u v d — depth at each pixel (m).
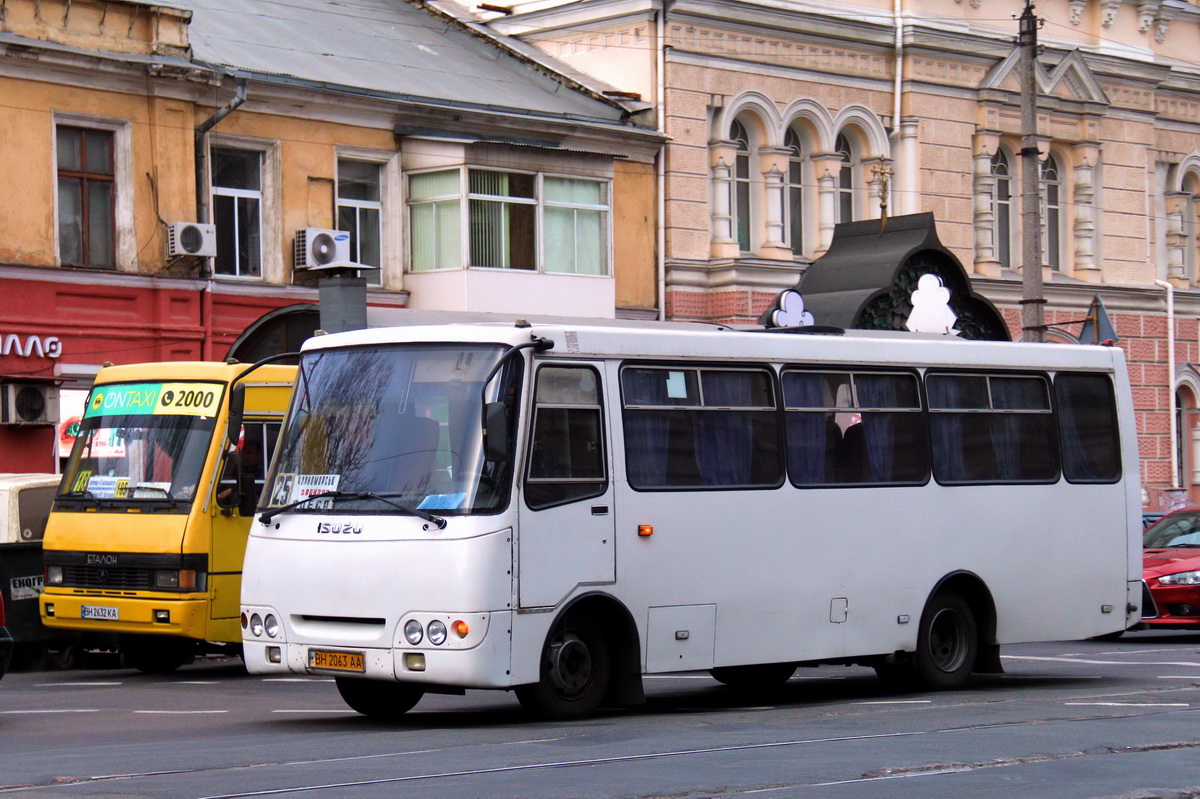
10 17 43.25
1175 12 74.19
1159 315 72.94
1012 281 66.62
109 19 45.34
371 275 52.25
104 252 45.72
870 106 63.16
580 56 60.31
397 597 20.12
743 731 19.81
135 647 31.23
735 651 22.66
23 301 43.62
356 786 15.21
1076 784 15.48
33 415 43.62
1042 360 27.22
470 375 20.67
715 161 59.12
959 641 25.70
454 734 19.73
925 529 25.11
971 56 65.38
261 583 21.28
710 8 58.25
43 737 20.53
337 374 21.72
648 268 57.28
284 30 55.31
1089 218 70.56
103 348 45.19
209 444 29.28
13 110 43.41
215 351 47.59
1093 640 37.69
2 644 22.41
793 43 60.88
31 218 43.81
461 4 65.12
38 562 32.06
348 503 20.84
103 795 14.91
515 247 53.28
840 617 23.92
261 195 49.09
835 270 55.06
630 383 21.91
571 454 21.05
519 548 20.23
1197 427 74.38
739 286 58.47
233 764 17.03
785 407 23.67
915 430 25.30
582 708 21.22
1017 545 26.36
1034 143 44.16
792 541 23.39
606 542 21.22
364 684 22.34
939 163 64.56
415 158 52.59
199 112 47.41
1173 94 74.50
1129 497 28.09
